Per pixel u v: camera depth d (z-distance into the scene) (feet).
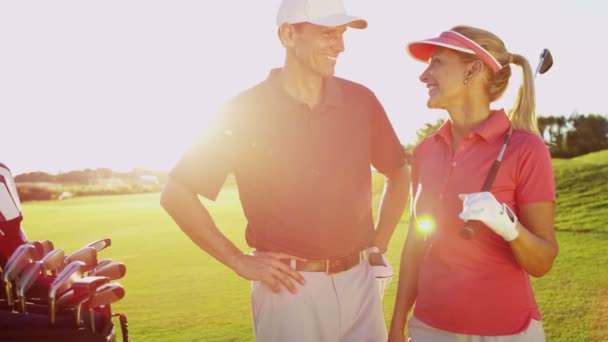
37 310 7.07
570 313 22.49
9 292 7.04
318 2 8.15
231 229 60.54
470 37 7.73
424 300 8.09
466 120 7.97
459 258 7.73
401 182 9.90
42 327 6.75
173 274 33.73
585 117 99.50
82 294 6.74
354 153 8.77
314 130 8.50
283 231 8.57
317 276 8.56
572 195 67.82
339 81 9.08
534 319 7.63
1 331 6.73
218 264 36.40
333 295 8.63
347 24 8.55
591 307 23.15
